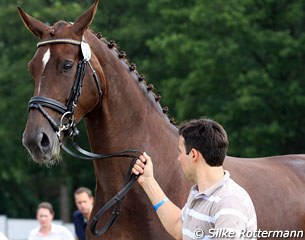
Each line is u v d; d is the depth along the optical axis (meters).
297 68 21.67
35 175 31.92
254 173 6.92
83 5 27.83
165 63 24.61
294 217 6.96
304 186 7.31
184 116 21.78
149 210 6.07
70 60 5.86
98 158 6.00
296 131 21.78
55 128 5.75
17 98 26.50
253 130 20.61
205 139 4.93
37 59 5.89
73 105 5.85
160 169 6.21
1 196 32.44
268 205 6.77
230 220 4.70
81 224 10.94
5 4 29.31
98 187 6.35
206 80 21.69
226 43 21.53
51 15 25.20
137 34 25.94
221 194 4.82
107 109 6.11
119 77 6.19
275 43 21.28
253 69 21.41
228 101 21.67
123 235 6.13
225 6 21.44
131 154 6.13
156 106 6.46
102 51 6.16
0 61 27.92
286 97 20.97
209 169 4.95
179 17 22.48
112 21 27.67
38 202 33.06
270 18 22.70
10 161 27.36
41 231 10.85
